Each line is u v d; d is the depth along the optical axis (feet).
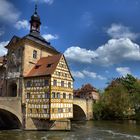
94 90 295.07
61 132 123.13
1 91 160.97
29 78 136.67
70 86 143.74
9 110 124.26
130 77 243.81
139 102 215.31
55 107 128.98
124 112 216.54
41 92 130.21
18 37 147.02
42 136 108.37
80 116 209.87
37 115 129.49
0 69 166.81
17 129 130.21
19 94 137.39
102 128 145.18
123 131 131.23
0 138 100.17
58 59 136.56
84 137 109.09
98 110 219.00
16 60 144.46
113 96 217.36
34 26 157.79
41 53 151.02
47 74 128.57
